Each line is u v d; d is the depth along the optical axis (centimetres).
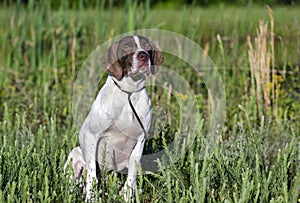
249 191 537
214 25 1280
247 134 845
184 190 582
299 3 1132
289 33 1126
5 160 621
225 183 605
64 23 1330
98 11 1400
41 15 1330
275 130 948
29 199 568
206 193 584
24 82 1227
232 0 1602
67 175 615
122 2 1677
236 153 692
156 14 1505
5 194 583
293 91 1091
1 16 1546
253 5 1340
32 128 950
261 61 1044
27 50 1359
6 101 1096
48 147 709
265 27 1051
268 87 1038
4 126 828
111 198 579
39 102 1064
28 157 630
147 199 648
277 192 616
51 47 1355
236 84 1161
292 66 1144
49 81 1210
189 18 1319
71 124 970
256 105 1041
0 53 1412
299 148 741
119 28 1329
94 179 591
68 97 1102
